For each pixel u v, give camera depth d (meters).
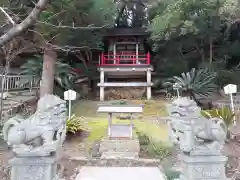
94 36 11.77
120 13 16.61
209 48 13.35
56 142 3.11
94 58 15.13
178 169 4.07
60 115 3.21
